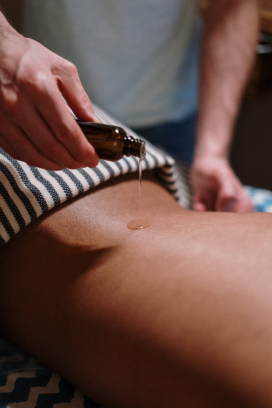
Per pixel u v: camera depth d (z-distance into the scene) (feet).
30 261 1.47
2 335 1.60
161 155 2.06
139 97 3.53
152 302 1.17
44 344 1.38
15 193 1.48
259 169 5.58
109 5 3.02
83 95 1.36
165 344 1.09
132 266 1.30
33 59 1.22
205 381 1.02
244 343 1.00
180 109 3.83
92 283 1.30
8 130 1.27
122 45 3.23
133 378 1.15
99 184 1.76
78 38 3.13
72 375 1.33
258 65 4.33
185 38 3.50
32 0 3.10
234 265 1.19
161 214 1.65
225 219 1.50
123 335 1.17
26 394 1.34
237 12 3.37
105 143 1.31
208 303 1.10
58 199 1.54
